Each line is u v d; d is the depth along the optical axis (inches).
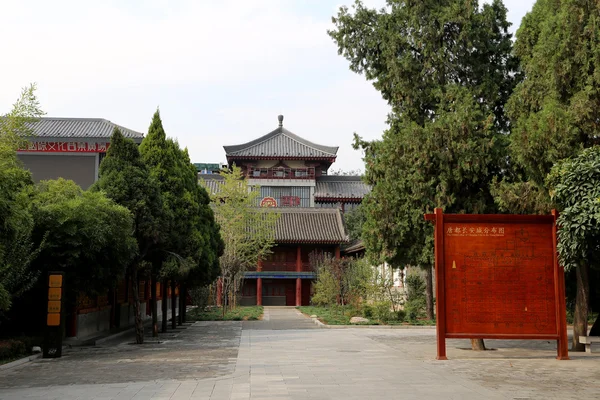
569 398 321.7
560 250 452.1
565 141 486.3
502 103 692.1
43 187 695.1
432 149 631.8
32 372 454.0
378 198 704.4
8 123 590.9
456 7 657.6
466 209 650.2
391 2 722.8
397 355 552.7
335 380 391.5
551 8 563.5
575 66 502.0
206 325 1069.1
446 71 694.5
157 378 412.8
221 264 1347.2
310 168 2454.5
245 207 1844.2
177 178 797.2
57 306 568.7
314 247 2047.2
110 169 668.7
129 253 640.4
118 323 1021.2
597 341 554.3
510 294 512.7
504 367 459.8
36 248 591.8
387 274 1481.3
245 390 352.8
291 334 841.5
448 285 515.8
